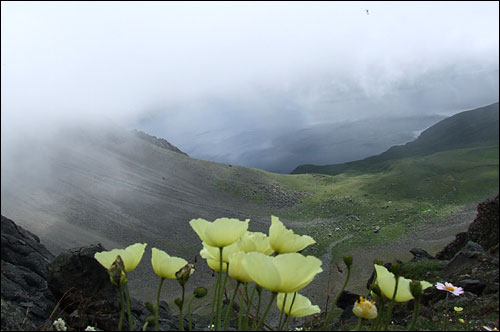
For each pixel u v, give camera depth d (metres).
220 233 2.03
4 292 14.54
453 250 52.12
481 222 50.97
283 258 1.82
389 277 2.02
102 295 10.62
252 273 1.82
